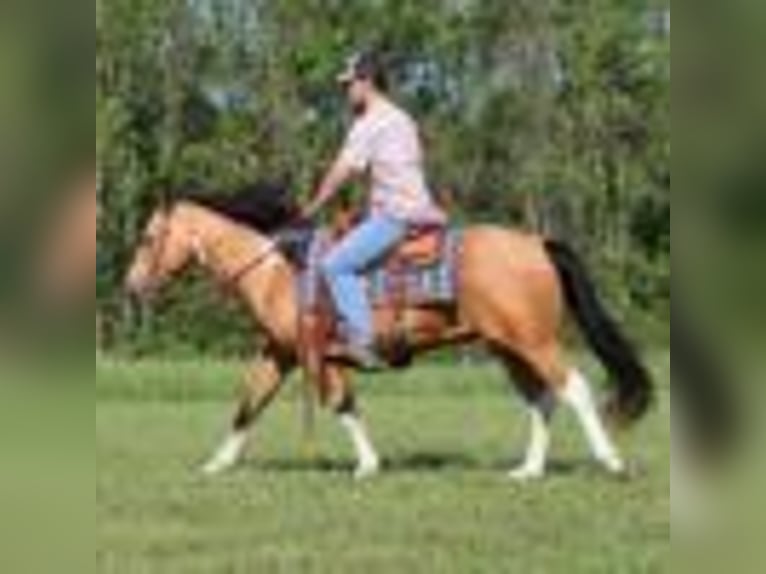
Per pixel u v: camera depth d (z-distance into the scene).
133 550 11.22
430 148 58.84
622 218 53.97
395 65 59.12
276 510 13.23
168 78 50.59
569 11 57.34
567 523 12.46
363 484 15.05
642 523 12.39
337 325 15.77
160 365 32.78
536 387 15.75
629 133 54.28
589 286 15.56
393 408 27.39
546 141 57.66
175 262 16.41
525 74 58.56
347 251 15.54
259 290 16.23
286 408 26.95
